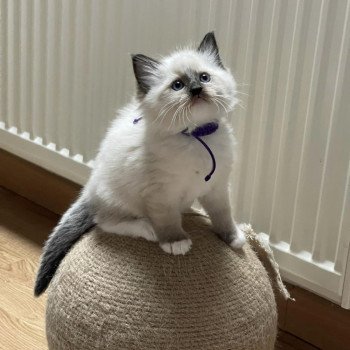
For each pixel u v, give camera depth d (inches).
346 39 51.9
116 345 47.6
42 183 86.3
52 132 79.2
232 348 48.8
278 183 59.7
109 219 53.9
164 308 48.0
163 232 50.7
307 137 56.6
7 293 69.7
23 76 79.9
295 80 55.9
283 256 61.4
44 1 73.7
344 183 56.4
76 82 73.5
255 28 57.3
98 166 54.9
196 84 46.4
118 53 68.1
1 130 85.2
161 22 63.5
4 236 80.6
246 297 50.5
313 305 63.1
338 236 57.9
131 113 54.4
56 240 57.1
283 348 63.7
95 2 68.5
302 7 53.9
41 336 63.7
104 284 49.7
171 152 47.6
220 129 49.9
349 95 52.9
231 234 53.9
